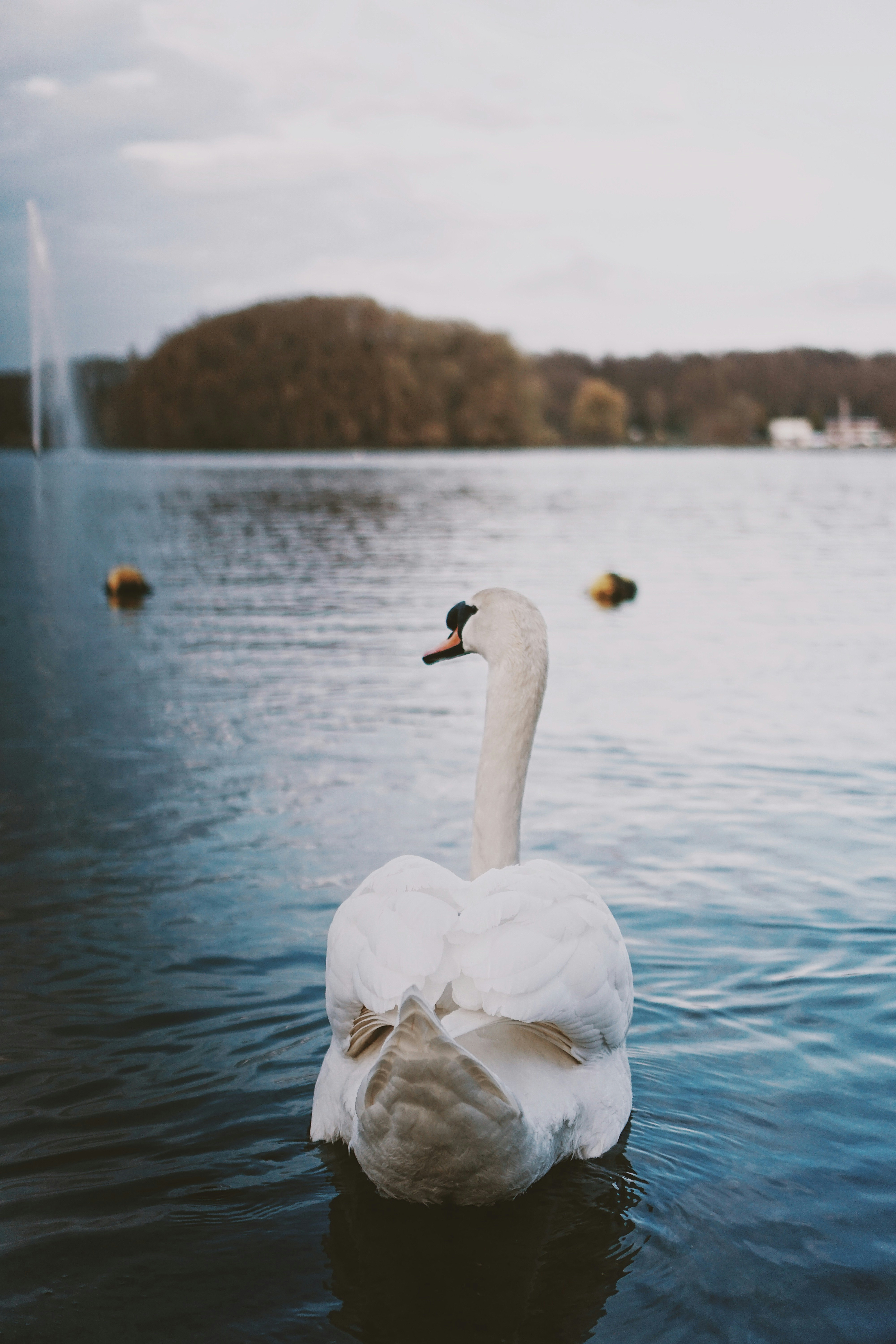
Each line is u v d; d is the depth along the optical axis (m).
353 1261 3.29
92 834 7.41
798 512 41.44
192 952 5.57
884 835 7.39
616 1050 3.88
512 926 3.39
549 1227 3.43
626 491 55.47
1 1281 3.21
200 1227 3.45
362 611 18.19
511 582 22.23
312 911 6.11
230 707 11.27
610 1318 3.07
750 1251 3.34
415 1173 3.15
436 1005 3.44
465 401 140.00
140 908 6.15
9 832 7.45
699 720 10.62
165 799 8.19
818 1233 3.42
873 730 10.16
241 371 133.38
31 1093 4.25
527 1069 3.47
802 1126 4.01
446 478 70.50
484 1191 3.20
